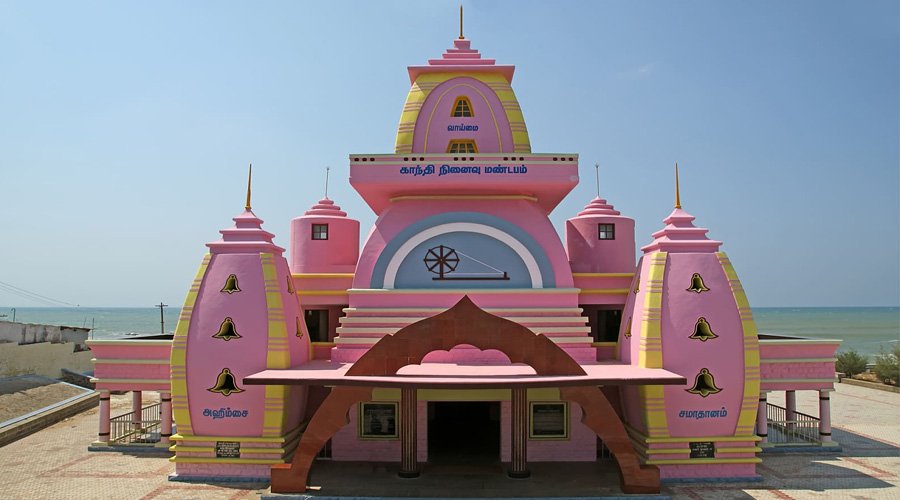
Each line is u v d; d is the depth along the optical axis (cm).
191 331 1797
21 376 3400
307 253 2366
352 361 1923
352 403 1633
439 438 2245
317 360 2036
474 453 2031
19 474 1841
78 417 2839
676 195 1956
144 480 1775
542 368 1617
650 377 1559
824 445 2130
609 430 1633
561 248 2066
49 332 3947
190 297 1831
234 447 1762
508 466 1869
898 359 4059
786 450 2120
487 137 2211
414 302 1988
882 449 2167
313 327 2183
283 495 1608
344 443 1931
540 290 1986
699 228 1873
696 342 1758
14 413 2645
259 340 1780
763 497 1616
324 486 1680
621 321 2062
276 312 1803
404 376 1606
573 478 1747
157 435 2275
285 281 1917
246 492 1664
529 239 2052
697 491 1661
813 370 2069
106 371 2084
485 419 2581
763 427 2125
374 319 1952
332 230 2377
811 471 1870
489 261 2053
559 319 1950
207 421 1773
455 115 2228
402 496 1600
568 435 1919
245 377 1617
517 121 2216
